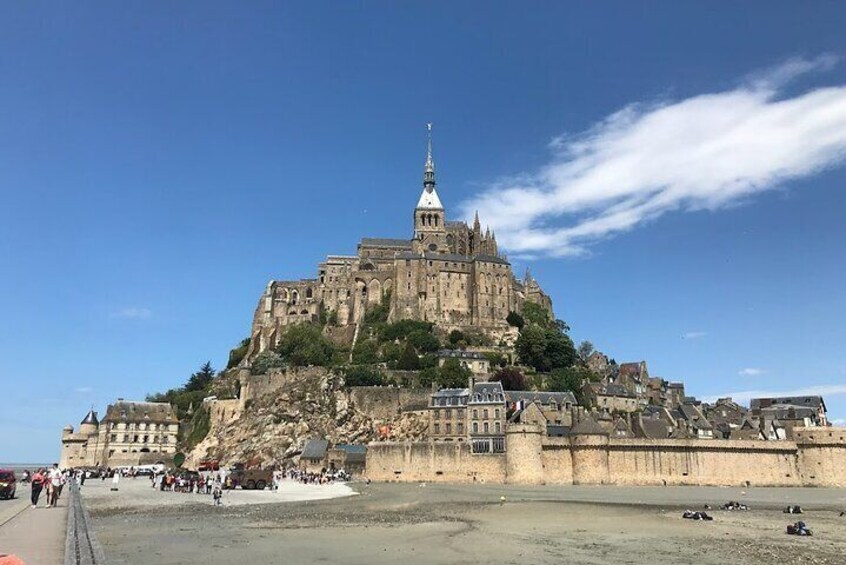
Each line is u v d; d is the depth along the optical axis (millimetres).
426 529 58688
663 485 129375
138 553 42000
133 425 190125
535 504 85750
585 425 132250
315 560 41375
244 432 170375
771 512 80500
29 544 34125
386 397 168625
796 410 195000
